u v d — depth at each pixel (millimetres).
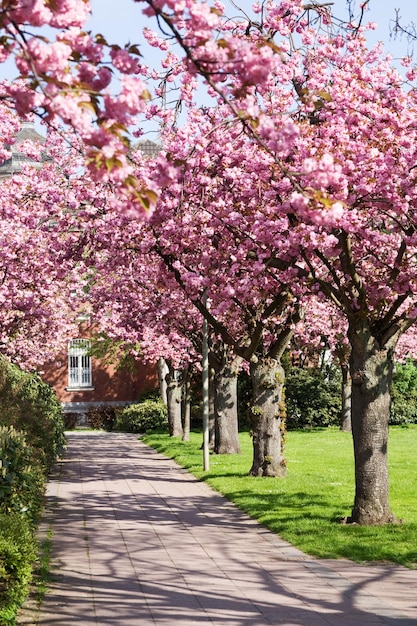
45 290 21828
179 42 4387
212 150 12914
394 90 11219
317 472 19922
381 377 12367
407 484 17125
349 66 11688
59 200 16781
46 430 17547
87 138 4109
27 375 22078
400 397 39719
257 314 17906
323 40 12766
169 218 13828
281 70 12219
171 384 34219
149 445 31422
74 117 4039
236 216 12727
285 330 18625
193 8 4406
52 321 26031
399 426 38562
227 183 13469
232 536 11898
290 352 37031
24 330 25656
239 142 13273
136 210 4195
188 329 24812
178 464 23438
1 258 19547
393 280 12023
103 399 46844
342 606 7832
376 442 12398
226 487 17188
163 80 13070
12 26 4195
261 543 11336
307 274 12648
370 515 12344
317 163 5098
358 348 12344
